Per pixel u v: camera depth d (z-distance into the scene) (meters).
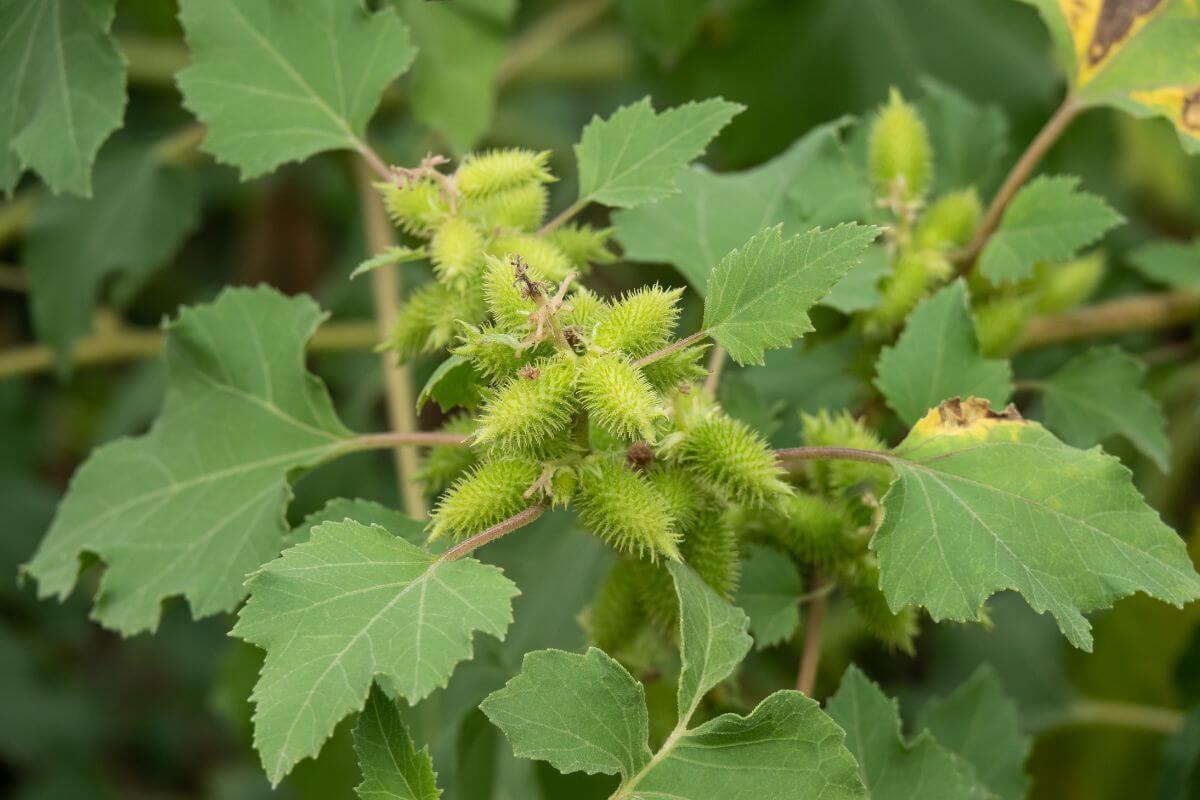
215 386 0.76
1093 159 0.93
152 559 0.74
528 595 0.84
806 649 0.74
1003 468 0.70
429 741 0.79
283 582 0.67
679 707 0.68
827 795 0.68
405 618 0.67
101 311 0.96
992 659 0.92
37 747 1.13
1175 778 0.80
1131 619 0.90
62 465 1.23
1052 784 0.91
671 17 0.86
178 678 1.21
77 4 0.75
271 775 0.66
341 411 0.99
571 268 0.72
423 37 0.83
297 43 0.76
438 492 0.76
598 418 0.68
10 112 0.76
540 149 1.08
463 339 0.69
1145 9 0.78
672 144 0.74
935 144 0.84
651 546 0.69
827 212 0.78
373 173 0.89
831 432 0.74
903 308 0.77
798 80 0.89
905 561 0.69
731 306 0.70
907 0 0.89
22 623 1.15
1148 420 0.78
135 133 0.91
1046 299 0.83
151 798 1.22
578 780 0.79
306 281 1.14
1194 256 0.85
